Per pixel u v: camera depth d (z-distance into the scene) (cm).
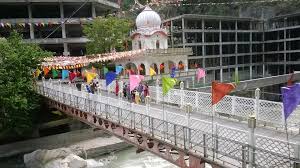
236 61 8450
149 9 5753
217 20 7956
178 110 2480
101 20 5694
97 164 3281
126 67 5303
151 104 2839
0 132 3638
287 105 1262
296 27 8106
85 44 6869
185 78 5234
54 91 3656
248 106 2009
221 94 1563
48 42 6606
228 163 1359
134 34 5684
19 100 3428
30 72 3950
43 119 4150
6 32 6662
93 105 2630
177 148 1644
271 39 8788
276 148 1245
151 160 3309
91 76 3369
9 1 6372
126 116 2142
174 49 5381
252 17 9194
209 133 1436
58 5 6800
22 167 3381
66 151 3381
